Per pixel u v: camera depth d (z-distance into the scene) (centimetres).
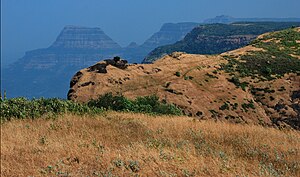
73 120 1570
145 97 2711
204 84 6159
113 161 905
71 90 4778
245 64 7431
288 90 6431
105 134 1266
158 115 2216
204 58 7475
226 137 1297
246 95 6175
